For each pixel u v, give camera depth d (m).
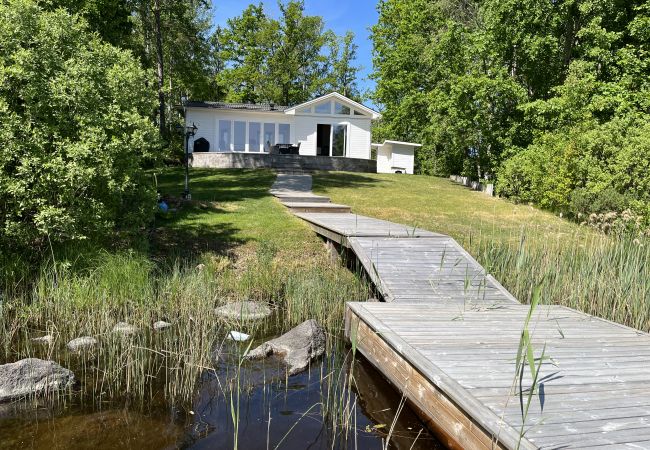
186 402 4.29
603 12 18.53
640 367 3.94
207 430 3.81
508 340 4.59
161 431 3.76
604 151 14.20
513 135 20.44
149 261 7.66
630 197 13.05
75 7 14.09
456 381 3.48
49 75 6.94
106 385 4.56
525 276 7.59
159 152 8.28
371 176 21.45
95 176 6.83
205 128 25.84
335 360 5.42
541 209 16.05
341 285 7.92
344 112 26.56
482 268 7.56
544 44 19.05
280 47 38.41
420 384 3.89
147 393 4.43
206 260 8.52
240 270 8.60
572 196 14.44
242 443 3.63
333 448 3.61
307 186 16.83
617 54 18.47
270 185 16.70
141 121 7.45
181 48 27.19
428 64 28.03
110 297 6.65
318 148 26.89
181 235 9.78
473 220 13.35
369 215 13.19
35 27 6.89
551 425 2.86
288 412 4.18
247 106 27.00
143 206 7.98
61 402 4.20
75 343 5.46
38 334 5.80
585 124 15.89
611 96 17.36
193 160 23.28
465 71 22.42
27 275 6.93
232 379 4.82
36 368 4.41
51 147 6.82
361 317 5.42
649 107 17.09
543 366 3.88
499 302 6.39
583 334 4.91
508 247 8.70
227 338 6.00
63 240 7.03
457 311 5.70
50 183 6.53
